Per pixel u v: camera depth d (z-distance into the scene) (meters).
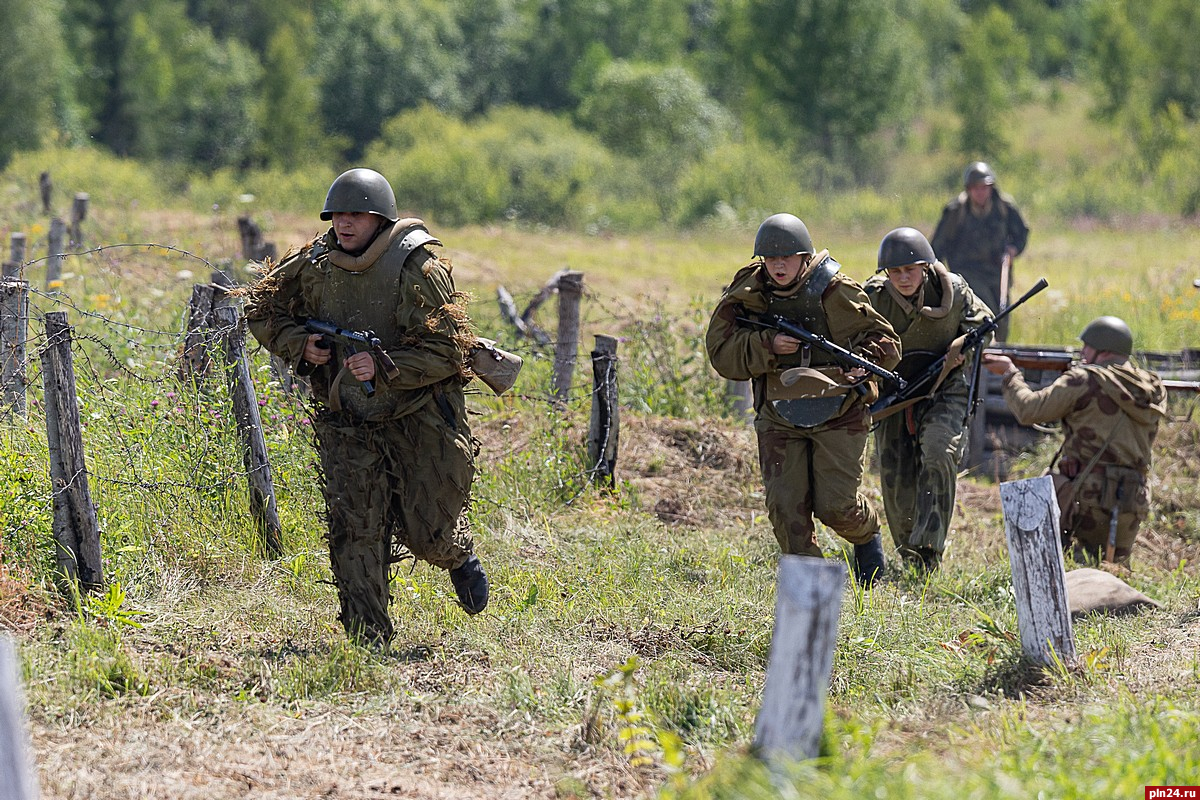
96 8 152.75
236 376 21.09
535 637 17.61
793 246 19.66
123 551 18.91
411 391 16.34
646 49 194.00
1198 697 15.09
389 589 17.97
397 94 167.62
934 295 22.98
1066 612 16.73
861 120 131.88
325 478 16.62
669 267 69.06
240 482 21.08
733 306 20.45
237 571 19.52
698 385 33.81
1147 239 86.81
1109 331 25.38
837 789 10.75
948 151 140.12
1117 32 138.25
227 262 40.94
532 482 25.66
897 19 138.00
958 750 13.06
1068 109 170.25
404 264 16.11
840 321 20.06
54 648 15.43
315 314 16.56
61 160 96.12
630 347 34.66
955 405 23.11
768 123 135.50
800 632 11.50
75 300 36.81
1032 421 25.34
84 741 13.29
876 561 21.94
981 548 26.25
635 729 13.55
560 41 193.00
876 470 30.58
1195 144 111.50
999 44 149.75
